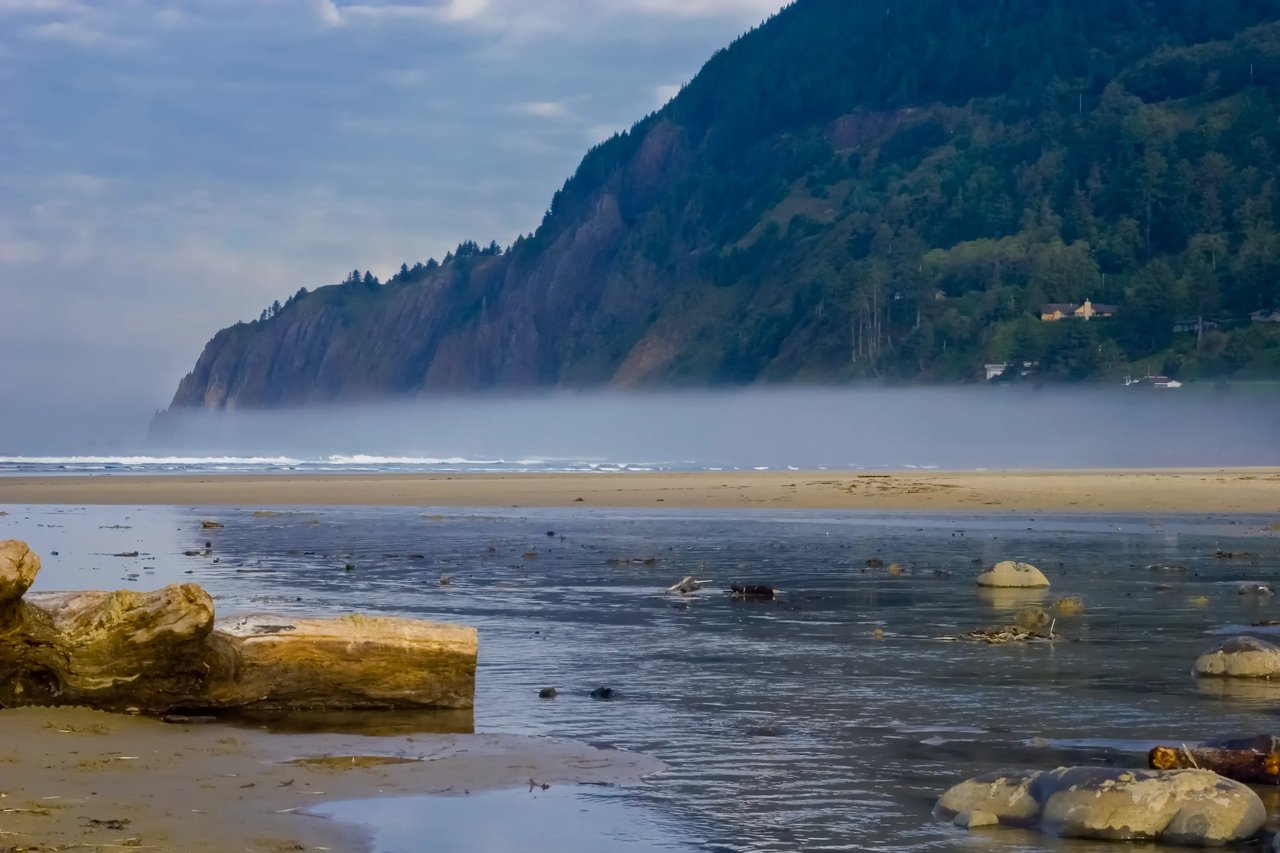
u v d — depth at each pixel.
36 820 7.18
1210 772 7.99
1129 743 9.74
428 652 11.06
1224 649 12.77
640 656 13.88
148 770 8.56
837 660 13.61
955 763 9.18
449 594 19.23
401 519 38.12
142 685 10.40
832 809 8.04
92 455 137.00
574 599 18.81
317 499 48.59
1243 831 7.46
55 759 8.69
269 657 10.77
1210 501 46.41
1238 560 25.27
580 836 7.42
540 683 12.30
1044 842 7.45
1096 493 50.47
